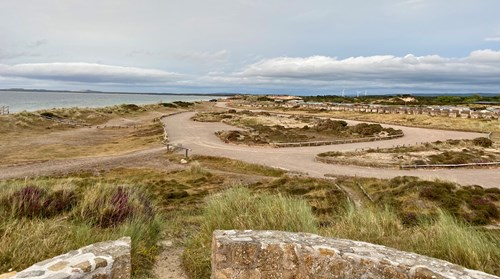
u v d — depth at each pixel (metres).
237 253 4.20
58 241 4.89
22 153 34.00
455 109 81.62
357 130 52.56
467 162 29.30
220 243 4.22
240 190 7.77
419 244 5.50
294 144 40.31
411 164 28.81
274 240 4.32
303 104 121.31
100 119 67.25
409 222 10.62
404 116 72.69
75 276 3.33
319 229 6.39
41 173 26.22
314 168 28.22
